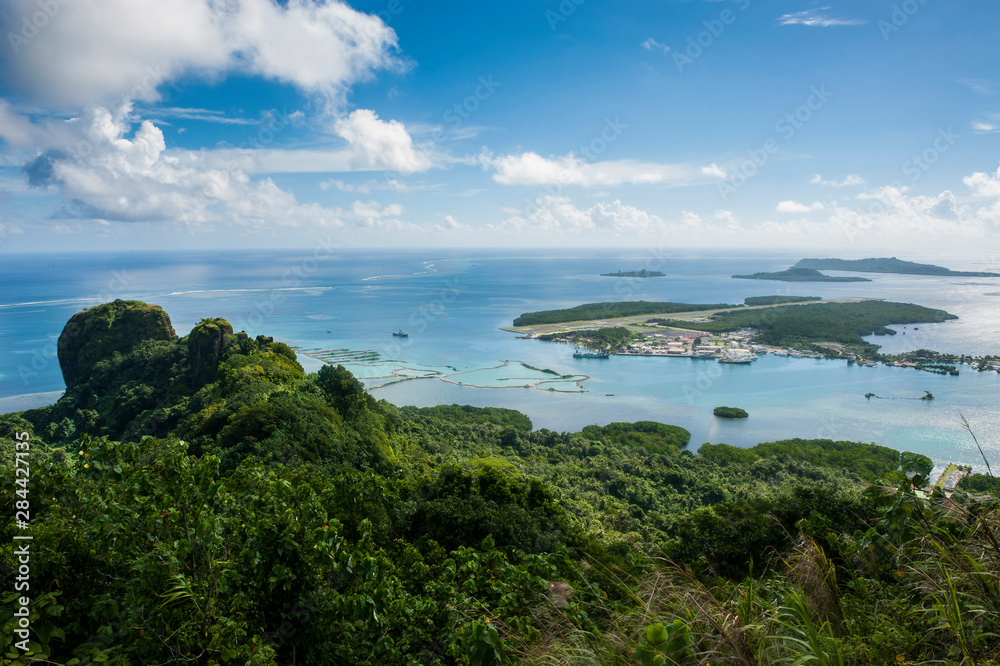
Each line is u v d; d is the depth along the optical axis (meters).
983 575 4.70
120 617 5.54
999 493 5.59
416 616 7.19
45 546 5.94
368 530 10.19
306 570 6.51
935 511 5.83
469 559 9.19
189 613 5.67
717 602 5.08
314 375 54.53
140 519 6.04
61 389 108.06
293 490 8.00
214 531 6.00
